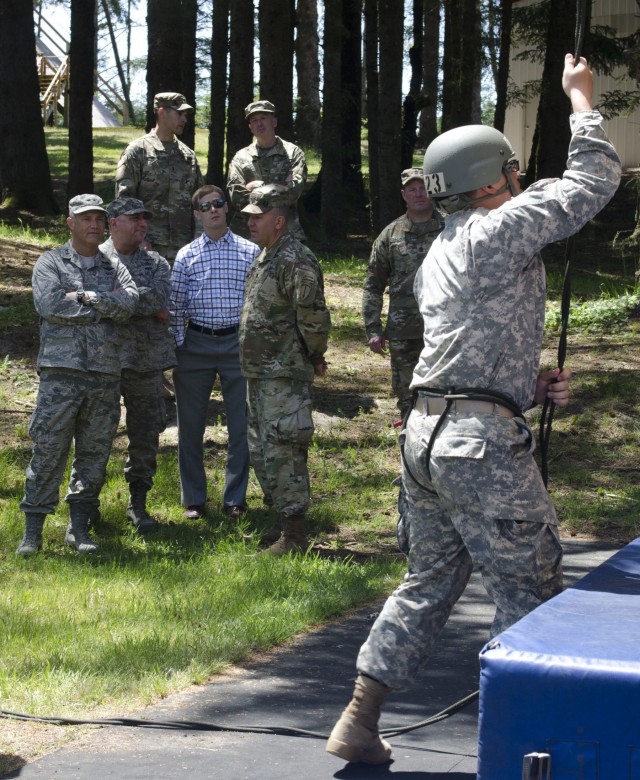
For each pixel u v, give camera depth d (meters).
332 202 21.97
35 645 4.89
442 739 3.89
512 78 32.62
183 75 23.30
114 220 6.98
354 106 26.12
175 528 7.40
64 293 6.48
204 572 6.26
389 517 7.88
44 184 21.80
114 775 3.59
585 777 2.58
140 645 4.86
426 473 3.32
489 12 28.23
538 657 2.62
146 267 7.05
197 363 7.54
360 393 10.88
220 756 3.75
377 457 9.27
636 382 10.64
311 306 6.45
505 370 3.25
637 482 8.52
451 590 3.45
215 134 23.69
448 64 26.86
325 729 4.03
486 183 3.36
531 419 9.89
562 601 3.06
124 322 7.10
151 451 7.38
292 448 6.70
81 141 20.67
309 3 34.44
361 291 15.96
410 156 26.06
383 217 20.44
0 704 4.23
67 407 6.59
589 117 3.27
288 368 6.58
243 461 7.71
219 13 23.34
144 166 8.95
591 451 9.20
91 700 4.29
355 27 25.92
